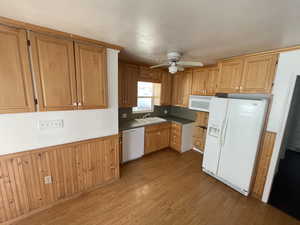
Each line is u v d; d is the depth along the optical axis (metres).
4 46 1.34
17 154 1.58
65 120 1.84
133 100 3.28
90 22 1.34
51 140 1.77
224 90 2.54
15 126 1.53
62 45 1.63
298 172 2.99
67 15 1.22
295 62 1.78
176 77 4.05
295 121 4.13
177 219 1.78
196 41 1.74
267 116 2.04
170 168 2.98
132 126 3.13
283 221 1.80
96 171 2.23
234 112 2.25
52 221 1.70
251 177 2.13
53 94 1.65
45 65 1.56
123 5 1.04
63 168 1.91
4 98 1.40
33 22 1.36
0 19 1.28
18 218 1.68
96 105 1.99
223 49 2.00
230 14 1.12
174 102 4.18
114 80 2.20
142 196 2.15
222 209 1.96
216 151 2.56
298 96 3.96
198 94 3.50
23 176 1.65
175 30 1.46
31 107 1.55
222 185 2.46
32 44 1.47
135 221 1.73
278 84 1.93
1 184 1.54
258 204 2.07
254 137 2.04
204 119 3.65
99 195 2.14
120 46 2.06
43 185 1.80
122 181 2.50
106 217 1.78
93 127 2.09
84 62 1.81
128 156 3.14
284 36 1.48
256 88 2.12
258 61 2.08
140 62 3.19
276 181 2.66
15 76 1.42
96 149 2.17
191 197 2.17
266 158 2.09
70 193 2.02
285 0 0.90
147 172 2.81
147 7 1.06
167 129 3.88
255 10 1.04
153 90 4.15
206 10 1.07
